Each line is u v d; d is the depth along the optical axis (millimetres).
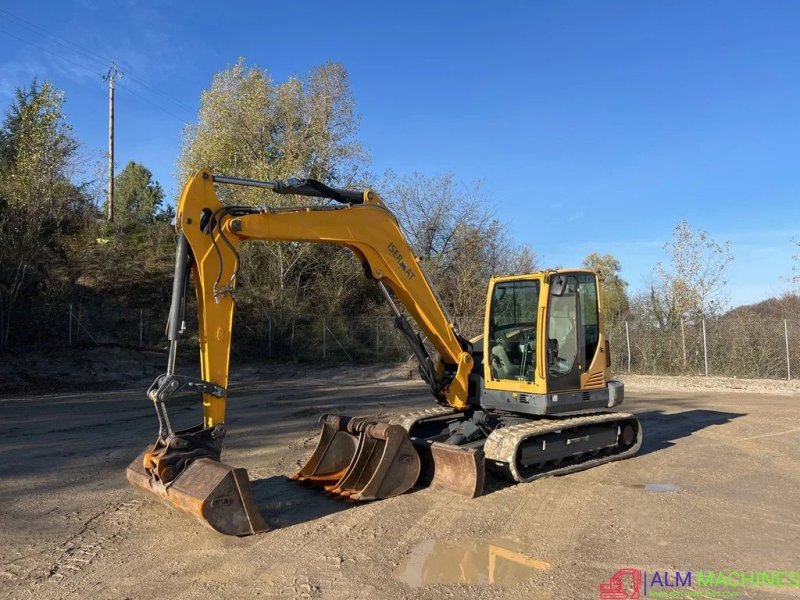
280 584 4434
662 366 21391
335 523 5750
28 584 4465
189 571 4668
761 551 5039
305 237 6359
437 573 4629
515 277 8039
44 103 21875
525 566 4766
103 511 6125
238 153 28156
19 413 12484
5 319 19906
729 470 7852
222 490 5250
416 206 29859
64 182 23734
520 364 7918
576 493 6801
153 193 35625
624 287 37625
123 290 24984
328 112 29125
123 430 10586
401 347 24078
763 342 19891
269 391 17094
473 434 8039
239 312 25469
